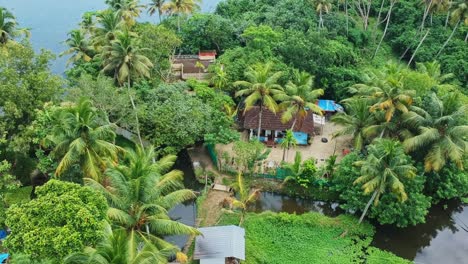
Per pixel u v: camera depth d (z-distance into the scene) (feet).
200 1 251.80
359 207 138.10
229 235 123.34
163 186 108.37
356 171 138.72
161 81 186.80
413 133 146.00
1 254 113.50
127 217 96.17
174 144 159.63
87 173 115.44
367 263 126.62
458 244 139.95
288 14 239.50
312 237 134.31
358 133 154.51
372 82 163.73
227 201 144.05
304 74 161.17
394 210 132.36
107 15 189.16
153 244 96.37
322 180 152.05
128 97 157.89
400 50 250.16
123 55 152.56
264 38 207.82
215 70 192.03
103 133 118.62
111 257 75.66
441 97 146.41
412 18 256.52
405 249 135.74
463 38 245.45
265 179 157.89
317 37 208.85
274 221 138.92
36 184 148.87
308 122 179.42
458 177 148.05
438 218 149.48
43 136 127.44
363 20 272.51
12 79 132.26
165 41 192.65
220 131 161.48
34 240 68.23
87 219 71.77
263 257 124.57
